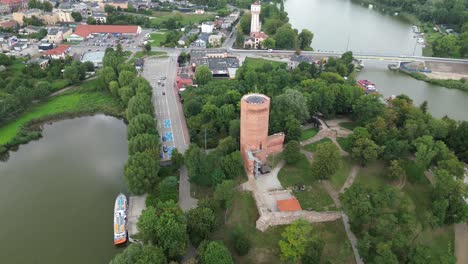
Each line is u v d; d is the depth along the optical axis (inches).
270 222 4958.2
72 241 5039.4
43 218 5452.8
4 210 5610.2
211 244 4232.3
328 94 7652.6
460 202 5147.6
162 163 6466.5
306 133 7121.1
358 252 4596.5
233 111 7352.4
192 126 7219.5
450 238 5044.3
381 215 4749.0
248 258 4586.6
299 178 5826.8
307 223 4488.2
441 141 6274.6
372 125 6688.0
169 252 4318.4
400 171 5723.4
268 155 6245.1
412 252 4269.2
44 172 6560.0
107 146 7386.8
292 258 4303.6
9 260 4746.6
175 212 4643.2
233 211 5231.3
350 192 4877.0
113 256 4817.9
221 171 5585.6
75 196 5915.4
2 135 7603.4
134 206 5511.8
